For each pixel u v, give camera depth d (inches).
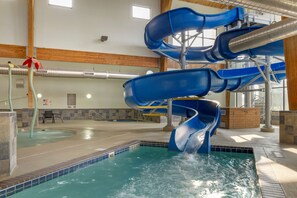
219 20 247.3
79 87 468.1
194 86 203.9
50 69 372.2
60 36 368.2
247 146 167.2
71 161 121.6
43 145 169.9
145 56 420.2
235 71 326.0
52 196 88.9
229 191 95.9
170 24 223.9
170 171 123.9
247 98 384.2
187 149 174.1
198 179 111.3
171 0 398.9
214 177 114.4
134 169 127.3
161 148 181.8
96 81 481.1
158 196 91.0
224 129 293.7
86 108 473.1
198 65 454.3
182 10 221.6
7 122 96.7
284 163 116.6
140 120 469.7
